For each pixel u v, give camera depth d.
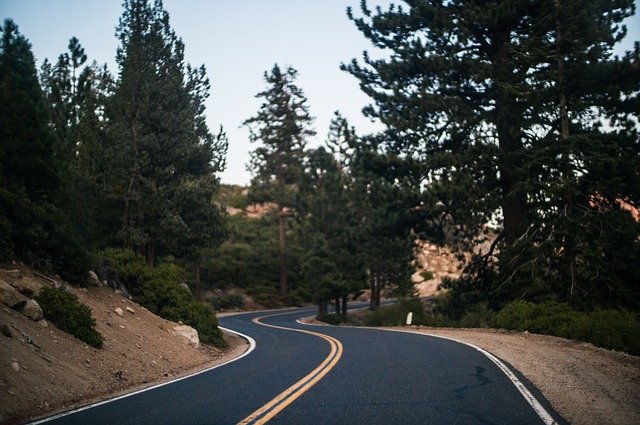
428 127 30.33
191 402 8.62
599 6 24.77
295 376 11.10
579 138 23.42
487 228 34.69
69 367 10.59
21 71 16.12
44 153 15.73
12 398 8.12
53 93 22.91
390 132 32.03
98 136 24.22
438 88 30.61
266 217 67.12
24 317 11.49
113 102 25.62
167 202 26.61
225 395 9.16
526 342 17.06
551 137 26.58
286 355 15.70
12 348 9.78
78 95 23.77
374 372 11.26
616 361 12.76
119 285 19.77
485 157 26.92
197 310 21.14
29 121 15.39
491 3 28.17
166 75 29.70
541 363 12.09
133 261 21.75
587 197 25.30
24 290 12.46
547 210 25.59
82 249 16.72
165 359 14.67
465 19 28.28
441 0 30.70
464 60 27.86
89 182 20.03
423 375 10.72
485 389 9.14
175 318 20.23
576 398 8.41
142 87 26.45
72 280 16.20
